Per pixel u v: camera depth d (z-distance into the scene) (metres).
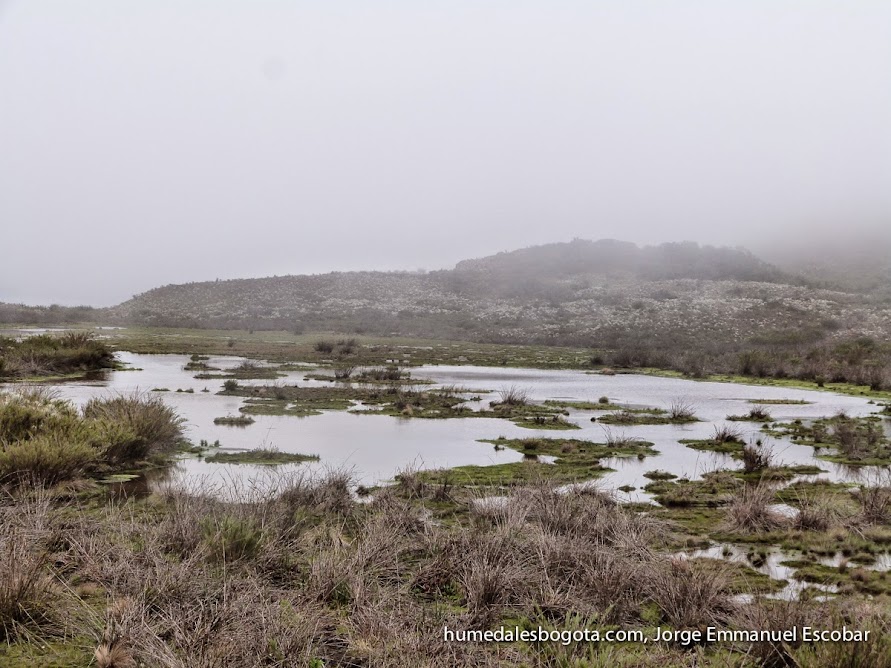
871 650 4.84
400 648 5.01
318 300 128.38
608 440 18.27
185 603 5.43
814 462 16.39
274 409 22.75
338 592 6.17
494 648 5.26
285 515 8.40
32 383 28.41
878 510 10.38
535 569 6.74
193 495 9.20
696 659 5.25
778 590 7.25
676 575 6.63
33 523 7.04
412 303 122.12
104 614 5.36
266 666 4.64
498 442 17.64
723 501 11.68
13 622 5.05
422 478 12.63
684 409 25.14
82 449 11.43
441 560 7.04
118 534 7.35
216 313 117.50
